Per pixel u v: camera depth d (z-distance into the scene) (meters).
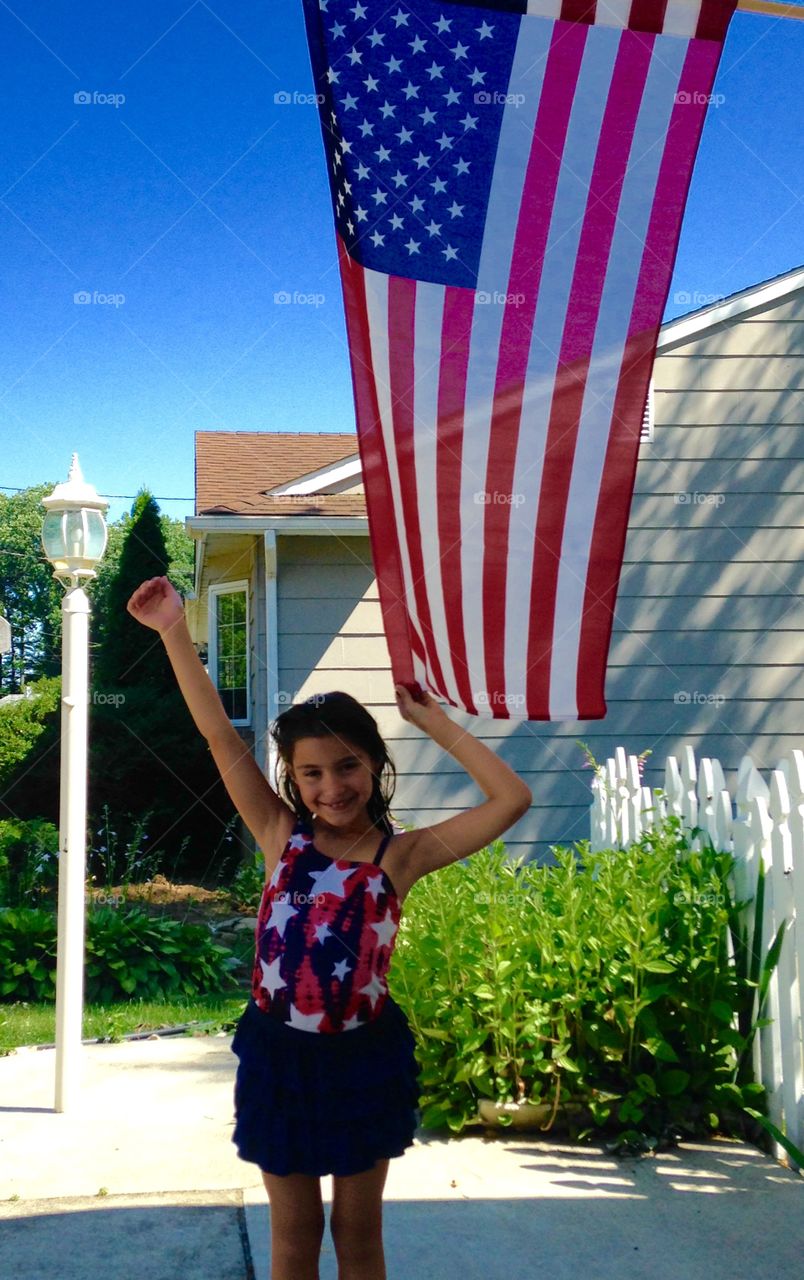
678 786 5.36
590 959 4.24
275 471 12.79
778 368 10.60
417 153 3.09
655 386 10.52
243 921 9.34
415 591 2.95
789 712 10.43
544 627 2.95
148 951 7.30
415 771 10.27
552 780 10.30
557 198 3.07
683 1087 4.09
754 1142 4.13
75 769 4.71
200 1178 3.76
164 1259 3.15
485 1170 3.81
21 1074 5.21
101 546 4.86
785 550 10.52
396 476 2.98
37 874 9.65
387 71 3.13
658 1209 3.48
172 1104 4.63
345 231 3.08
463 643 2.94
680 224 3.05
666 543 10.46
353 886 2.30
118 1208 3.50
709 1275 3.03
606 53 3.11
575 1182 3.70
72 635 4.84
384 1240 3.25
